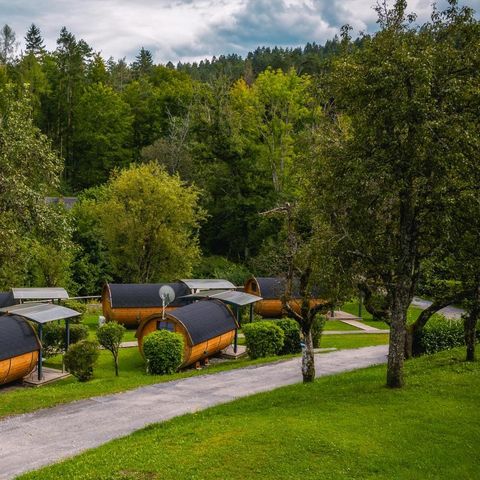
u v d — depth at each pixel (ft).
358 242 63.93
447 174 57.67
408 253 65.00
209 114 232.53
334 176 62.13
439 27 61.98
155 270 177.17
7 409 68.49
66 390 78.69
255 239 232.73
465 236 64.34
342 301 67.62
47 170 89.51
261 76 223.30
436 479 43.73
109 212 171.12
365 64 60.03
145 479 43.65
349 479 43.34
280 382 83.97
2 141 82.94
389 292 71.31
